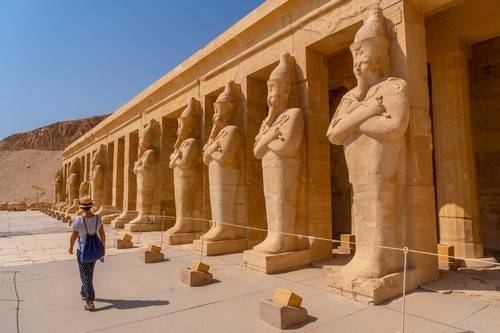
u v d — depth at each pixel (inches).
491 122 343.6
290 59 293.4
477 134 350.9
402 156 203.9
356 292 188.2
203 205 398.6
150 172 515.2
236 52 366.9
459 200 276.1
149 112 560.1
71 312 179.3
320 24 275.9
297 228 271.0
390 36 222.5
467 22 277.4
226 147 329.7
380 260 192.9
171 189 522.6
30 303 194.4
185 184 399.2
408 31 218.4
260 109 353.7
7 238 481.1
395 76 218.2
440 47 290.0
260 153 277.7
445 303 179.8
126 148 639.8
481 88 350.9
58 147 3223.4
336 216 464.8
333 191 471.8
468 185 275.0
